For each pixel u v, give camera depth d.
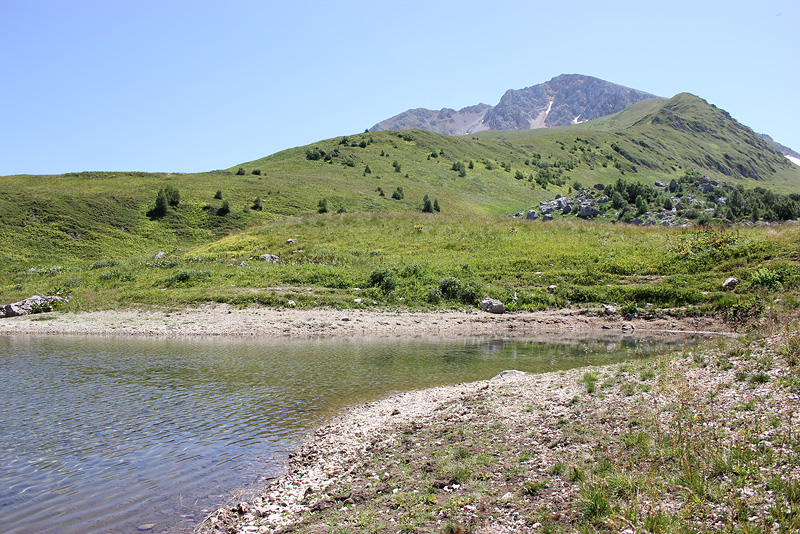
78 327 29.77
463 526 7.18
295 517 8.13
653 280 35.59
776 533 5.96
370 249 46.69
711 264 35.84
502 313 33.66
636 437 9.48
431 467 9.66
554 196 141.12
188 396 15.69
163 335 27.98
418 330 29.81
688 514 6.59
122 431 12.53
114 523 8.07
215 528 7.86
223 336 27.77
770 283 30.58
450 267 40.31
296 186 104.38
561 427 10.92
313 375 18.58
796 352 12.53
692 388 11.85
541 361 20.86
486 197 125.00
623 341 25.97
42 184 94.44
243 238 53.16
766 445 8.20
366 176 125.31
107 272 42.75
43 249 62.03
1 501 8.83
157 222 76.56
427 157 158.00
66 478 9.83
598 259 39.62
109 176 104.81
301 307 34.12
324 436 12.22
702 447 8.52
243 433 12.49
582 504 7.26
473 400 14.08
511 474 8.88
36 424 13.01
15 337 27.50
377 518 7.81
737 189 111.38
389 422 12.89
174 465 10.52
